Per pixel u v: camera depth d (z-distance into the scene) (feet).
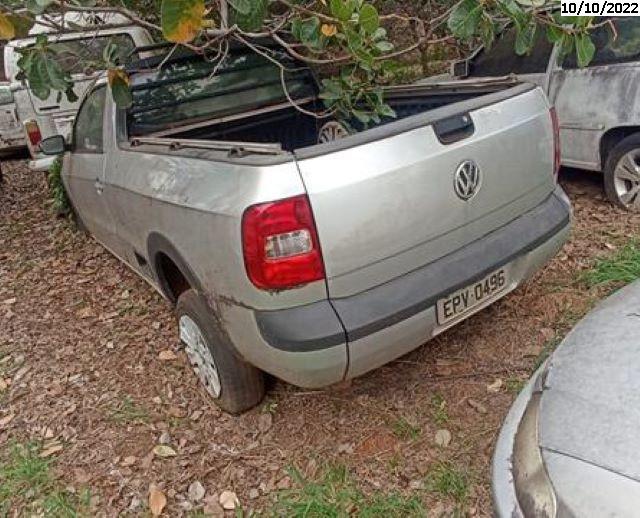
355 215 7.31
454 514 7.59
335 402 9.66
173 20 6.76
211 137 12.37
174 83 11.77
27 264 17.26
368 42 9.57
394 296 7.75
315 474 8.49
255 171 7.14
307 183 7.06
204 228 7.85
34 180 27.07
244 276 7.38
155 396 10.64
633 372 5.45
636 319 6.12
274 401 9.84
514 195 8.87
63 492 8.87
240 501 8.29
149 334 12.61
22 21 8.99
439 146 7.84
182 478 8.80
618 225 13.98
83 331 13.16
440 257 8.23
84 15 13.52
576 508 4.69
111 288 14.99
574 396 5.53
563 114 15.21
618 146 14.28
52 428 10.25
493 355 10.19
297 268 7.14
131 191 9.99
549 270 12.35
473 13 8.61
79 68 14.05
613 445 4.90
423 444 8.68
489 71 17.10
